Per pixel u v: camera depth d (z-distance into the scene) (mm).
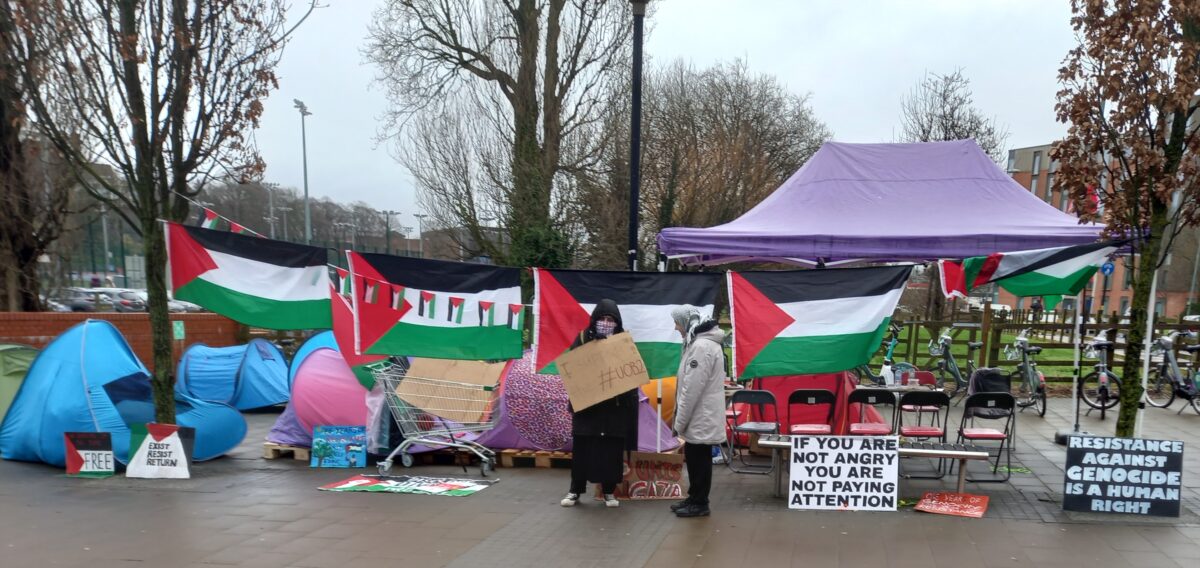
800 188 8969
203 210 6965
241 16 6762
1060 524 5238
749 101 28156
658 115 23203
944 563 4457
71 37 6211
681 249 7984
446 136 18047
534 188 16469
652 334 6438
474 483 6672
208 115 6875
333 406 7555
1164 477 5246
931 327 12820
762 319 6117
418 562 4582
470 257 18906
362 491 6371
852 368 6078
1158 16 5141
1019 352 11328
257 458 7824
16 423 7453
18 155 11406
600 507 5859
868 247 7539
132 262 27469
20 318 9984
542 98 17141
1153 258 5570
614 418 5766
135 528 5277
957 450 5797
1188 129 5699
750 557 4613
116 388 7410
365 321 6531
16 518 5500
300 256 6875
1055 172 6031
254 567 4500
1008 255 5965
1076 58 5699
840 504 5676
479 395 7254
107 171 9164
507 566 4508
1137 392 5676
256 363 10938
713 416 5379
